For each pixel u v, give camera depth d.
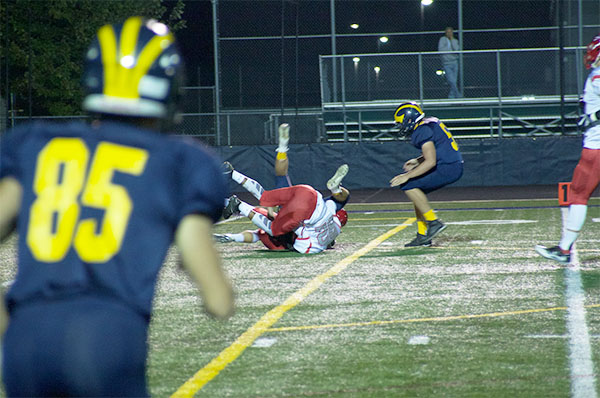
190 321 10.78
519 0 49.16
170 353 9.05
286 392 7.48
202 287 3.77
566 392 7.34
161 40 3.89
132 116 3.82
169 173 3.74
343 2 49.91
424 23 50.09
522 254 17.20
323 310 11.45
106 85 3.80
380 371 8.16
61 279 3.62
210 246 3.78
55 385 3.53
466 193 40.91
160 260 3.71
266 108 49.00
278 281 14.19
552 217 26.48
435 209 31.77
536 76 48.19
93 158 3.72
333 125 49.44
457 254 17.45
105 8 49.69
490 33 49.47
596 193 38.75
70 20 48.03
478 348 9.06
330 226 18.28
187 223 3.73
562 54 44.19
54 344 3.52
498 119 47.41
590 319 10.50
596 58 14.16
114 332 3.55
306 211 17.78
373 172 44.94
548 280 13.72
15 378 3.60
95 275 3.63
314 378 7.94
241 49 48.84
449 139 18.55
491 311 11.16
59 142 3.79
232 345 9.38
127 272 3.64
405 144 44.75
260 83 48.91
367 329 10.15
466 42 49.66
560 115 47.56
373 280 14.10
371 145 44.94
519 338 9.52
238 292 13.10
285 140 19.38
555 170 44.53
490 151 44.78
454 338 9.58
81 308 3.58
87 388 3.51
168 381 7.91
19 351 3.56
